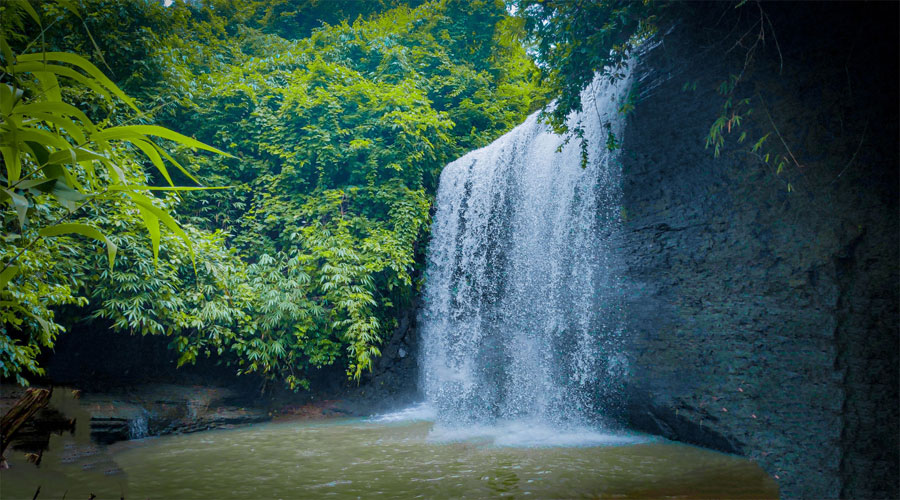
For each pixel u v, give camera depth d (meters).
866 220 5.75
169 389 10.43
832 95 6.06
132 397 9.77
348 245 11.36
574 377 9.35
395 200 12.12
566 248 9.74
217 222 11.82
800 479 5.86
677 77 7.75
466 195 12.66
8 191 1.23
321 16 17.61
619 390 8.49
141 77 10.97
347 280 10.90
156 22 12.02
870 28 5.73
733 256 7.07
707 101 7.41
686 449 7.14
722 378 6.98
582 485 5.51
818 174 6.18
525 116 15.23
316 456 7.33
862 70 5.81
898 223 5.52
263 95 12.77
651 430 8.21
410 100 12.55
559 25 6.94
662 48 7.88
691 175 7.74
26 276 6.08
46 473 4.12
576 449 7.29
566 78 7.21
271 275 10.91
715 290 7.25
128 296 8.93
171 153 10.96
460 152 13.93
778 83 6.55
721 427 6.86
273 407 11.49
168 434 9.30
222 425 10.11
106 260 8.59
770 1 6.46
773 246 6.61
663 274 8.00
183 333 10.96
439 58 14.90
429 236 13.24
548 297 10.09
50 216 6.25
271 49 14.75
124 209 8.35
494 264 11.52
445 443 8.09
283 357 11.10
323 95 12.20
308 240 11.20
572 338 9.45
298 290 10.84
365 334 10.84
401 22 15.02
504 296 11.22
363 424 10.27
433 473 6.18
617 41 6.96
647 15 6.50
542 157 10.52
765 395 6.46
